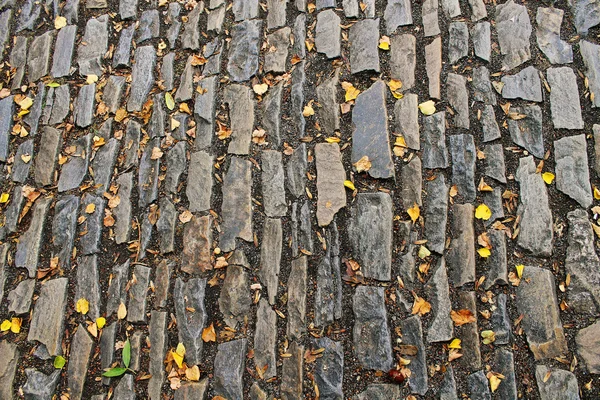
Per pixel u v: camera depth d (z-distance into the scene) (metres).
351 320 2.68
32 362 2.81
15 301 2.96
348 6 3.63
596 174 2.86
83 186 3.22
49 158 3.36
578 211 2.78
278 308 2.74
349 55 3.43
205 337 2.71
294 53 3.49
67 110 3.52
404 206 2.90
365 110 3.20
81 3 3.98
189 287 2.84
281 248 2.88
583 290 2.60
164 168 3.20
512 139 3.02
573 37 3.32
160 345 2.73
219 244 2.93
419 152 3.04
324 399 2.53
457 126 3.09
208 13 3.79
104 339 2.78
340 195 2.96
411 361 2.56
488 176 2.93
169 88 3.49
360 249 2.82
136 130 3.36
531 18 3.41
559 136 3.01
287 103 3.30
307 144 3.15
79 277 2.96
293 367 2.60
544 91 3.15
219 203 3.05
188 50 3.64
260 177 3.09
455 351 2.55
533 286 2.64
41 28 3.95
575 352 2.50
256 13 3.71
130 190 3.16
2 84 3.75
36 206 3.21
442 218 2.84
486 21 3.44
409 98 3.21
